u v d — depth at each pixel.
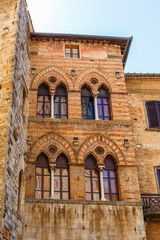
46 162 20.47
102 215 18.88
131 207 19.30
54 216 18.52
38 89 22.88
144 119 24.12
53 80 23.16
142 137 23.42
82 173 20.09
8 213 14.14
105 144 21.14
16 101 16.92
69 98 22.48
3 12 19.08
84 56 24.12
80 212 18.80
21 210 17.83
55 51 24.03
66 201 18.95
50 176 20.06
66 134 21.06
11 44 17.53
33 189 19.33
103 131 21.44
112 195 20.11
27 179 19.50
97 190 20.12
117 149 21.03
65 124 21.38
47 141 20.77
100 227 18.56
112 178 20.58
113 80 23.52
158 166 22.56
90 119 22.41
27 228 17.98
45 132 20.97
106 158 21.06
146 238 19.19
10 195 14.65
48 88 22.97
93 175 20.48
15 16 18.59
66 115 22.28
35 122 21.20
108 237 18.34
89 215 18.80
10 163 14.96
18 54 18.06
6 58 17.16
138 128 23.70
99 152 21.02
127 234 18.53
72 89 22.81
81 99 23.00
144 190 21.69
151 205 20.12
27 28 22.33
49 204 18.78
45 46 24.12
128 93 24.89
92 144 21.02
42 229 18.11
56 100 22.70
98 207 19.06
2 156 14.36
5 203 13.63
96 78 23.47
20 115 18.12
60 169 20.36
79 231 18.31
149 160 22.70
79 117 21.86
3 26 18.50
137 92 25.02
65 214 18.64
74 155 20.50
